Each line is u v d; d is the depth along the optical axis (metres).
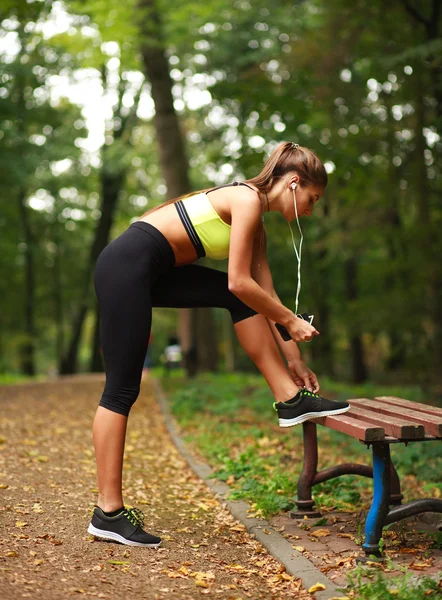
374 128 14.16
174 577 3.12
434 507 3.29
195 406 9.25
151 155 21.33
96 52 14.29
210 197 3.60
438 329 14.05
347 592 2.90
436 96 12.83
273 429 7.66
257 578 3.20
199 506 4.50
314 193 3.71
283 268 21.11
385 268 14.76
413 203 15.03
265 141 12.05
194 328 14.64
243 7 17.09
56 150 20.69
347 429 3.34
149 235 3.57
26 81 20.56
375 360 26.36
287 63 13.77
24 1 9.64
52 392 11.70
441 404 11.53
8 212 23.56
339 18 13.38
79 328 25.22
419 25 12.98
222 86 11.86
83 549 3.40
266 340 3.75
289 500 4.36
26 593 2.75
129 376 3.58
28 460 5.50
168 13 13.64
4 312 27.08
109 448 3.55
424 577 2.92
